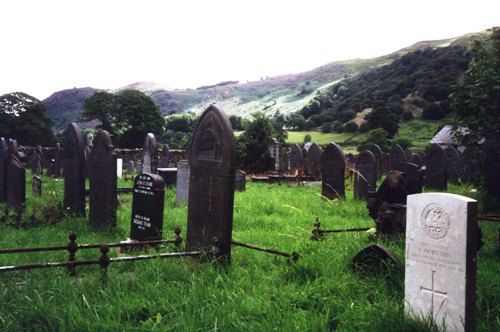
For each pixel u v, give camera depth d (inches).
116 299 192.9
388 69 5162.4
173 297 195.8
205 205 283.7
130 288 211.6
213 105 286.5
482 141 589.9
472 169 633.0
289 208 518.0
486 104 552.4
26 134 2252.7
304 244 311.0
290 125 4596.5
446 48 4650.6
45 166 1343.5
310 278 233.9
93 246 243.3
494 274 244.8
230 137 267.1
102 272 220.4
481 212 491.2
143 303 186.4
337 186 644.7
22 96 2283.5
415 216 186.2
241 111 7785.4
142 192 341.4
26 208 512.1
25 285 205.2
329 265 245.8
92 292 200.1
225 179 266.1
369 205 364.8
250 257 282.4
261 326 168.1
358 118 3882.9
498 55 565.0
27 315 168.6
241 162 1320.1
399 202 352.8
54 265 213.0
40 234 357.1
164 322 175.0
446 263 173.6
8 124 2217.0
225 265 259.4
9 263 252.8
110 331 163.5
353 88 5280.5
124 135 2536.9
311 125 4163.4
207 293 198.5
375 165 655.1
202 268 244.5
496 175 534.6
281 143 1699.1
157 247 311.1
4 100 2239.2
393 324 172.4
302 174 1108.5
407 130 3314.5
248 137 1331.2
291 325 168.7
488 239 361.1
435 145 807.7
